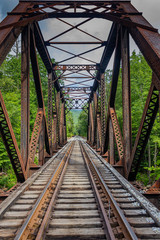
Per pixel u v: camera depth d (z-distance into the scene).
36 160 15.38
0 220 3.41
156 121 10.98
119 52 7.61
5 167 12.47
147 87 13.77
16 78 20.44
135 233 2.89
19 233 2.71
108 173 6.95
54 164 9.04
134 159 5.87
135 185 5.99
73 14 6.86
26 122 6.34
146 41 3.94
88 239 2.94
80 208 4.06
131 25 4.73
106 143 10.98
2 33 4.48
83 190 5.41
